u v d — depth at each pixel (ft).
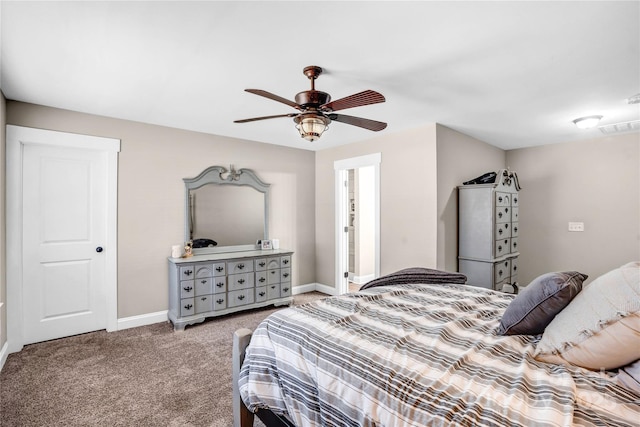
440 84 8.36
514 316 4.68
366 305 6.15
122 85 8.44
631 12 5.35
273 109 10.36
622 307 3.43
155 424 6.26
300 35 6.09
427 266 12.07
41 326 10.12
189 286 11.44
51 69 7.48
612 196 13.60
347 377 4.00
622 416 2.91
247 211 14.44
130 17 5.52
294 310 5.95
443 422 3.06
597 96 9.16
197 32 5.98
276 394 4.85
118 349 9.62
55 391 7.37
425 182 12.16
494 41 6.31
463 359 3.96
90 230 10.93
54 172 10.30
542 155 15.48
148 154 11.88
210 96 9.21
